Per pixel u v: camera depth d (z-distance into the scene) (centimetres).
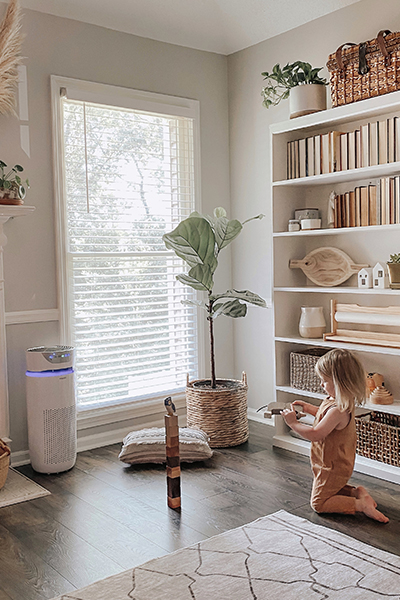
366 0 343
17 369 347
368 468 316
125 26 380
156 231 409
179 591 205
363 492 267
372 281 331
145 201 402
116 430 389
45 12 348
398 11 328
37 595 207
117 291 389
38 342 354
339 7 358
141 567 222
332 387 272
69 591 209
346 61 318
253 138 425
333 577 210
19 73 339
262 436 391
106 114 381
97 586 210
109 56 377
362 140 321
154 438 342
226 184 447
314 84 342
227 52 439
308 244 389
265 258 420
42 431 323
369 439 319
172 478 275
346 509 263
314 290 352
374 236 349
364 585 204
